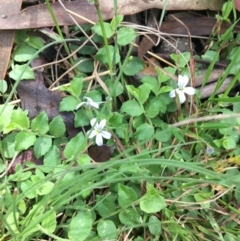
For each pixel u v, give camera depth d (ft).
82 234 0.48
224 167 0.56
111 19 0.59
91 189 0.50
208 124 0.55
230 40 0.63
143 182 0.54
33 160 0.55
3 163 0.55
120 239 0.52
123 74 0.60
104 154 0.55
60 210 0.52
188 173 0.56
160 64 0.62
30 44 0.59
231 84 0.57
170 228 0.52
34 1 0.60
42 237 0.52
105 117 0.55
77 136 0.53
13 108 0.57
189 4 0.62
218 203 0.56
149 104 0.57
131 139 0.56
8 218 0.49
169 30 0.63
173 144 0.57
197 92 0.59
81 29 0.59
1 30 0.58
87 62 0.60
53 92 0.58
